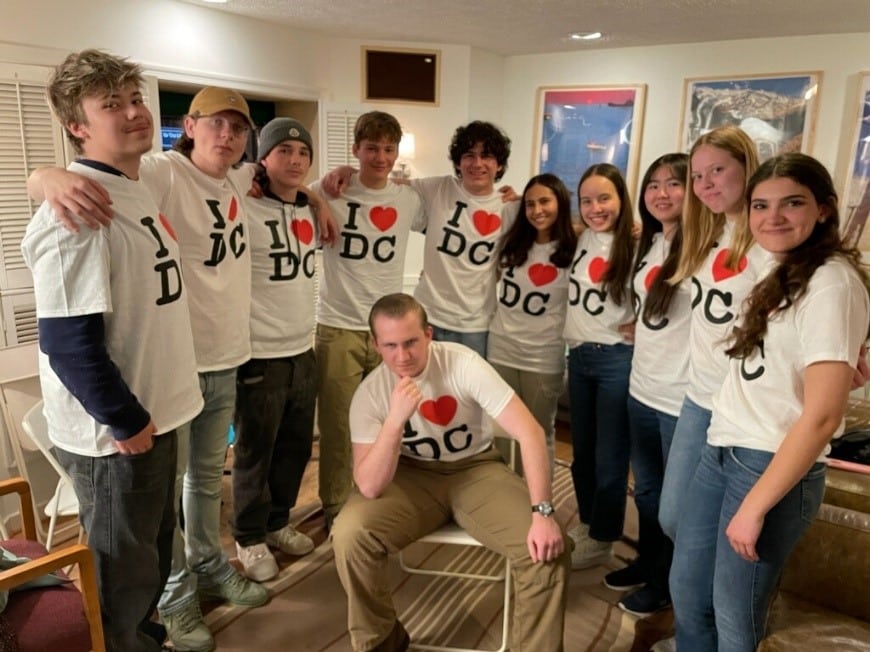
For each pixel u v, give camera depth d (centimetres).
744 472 139
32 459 272
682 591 161
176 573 196
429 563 247
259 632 208
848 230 368
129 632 166
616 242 218
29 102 262
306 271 224
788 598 179
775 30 354
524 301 245
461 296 254
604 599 226
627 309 218
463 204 253
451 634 208
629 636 208
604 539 239
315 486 305
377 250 245
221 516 275
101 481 152
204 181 185
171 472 163
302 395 231
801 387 131
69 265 135
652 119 420
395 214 247
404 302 182
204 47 332
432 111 419
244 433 221
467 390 189
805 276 127
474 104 434
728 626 146
